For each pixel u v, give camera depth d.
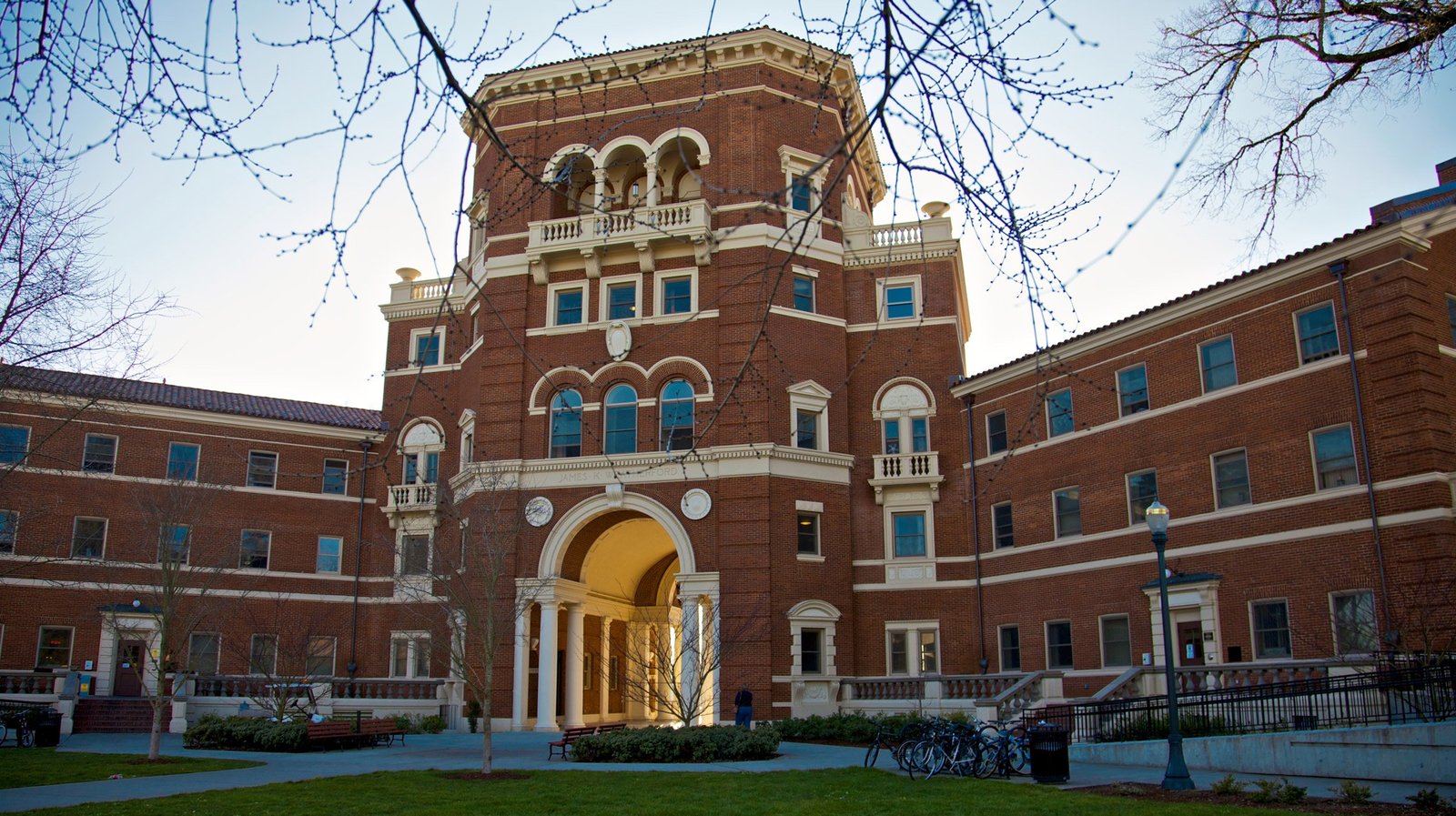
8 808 16.84
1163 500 32.91
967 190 8.02
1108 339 35.41
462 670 26.91
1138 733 25.53
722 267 40.06
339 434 47.69
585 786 20.00
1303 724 23.17
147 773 22.52
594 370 40.44
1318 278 29.34
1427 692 21.78
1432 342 27.14
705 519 38.00
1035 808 16.44
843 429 40.72
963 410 41.19
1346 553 27.50
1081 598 35.19
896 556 40.44
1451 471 26.08
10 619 40.22
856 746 30.72
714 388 39.09
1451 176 31.98
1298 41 16.52
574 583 39.75
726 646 34.81
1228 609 30.30
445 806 17.14
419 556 45.72
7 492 39.12
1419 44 15.58
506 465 39.47
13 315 17.47
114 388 25.84
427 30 6.71
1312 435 28.97
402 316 49.25
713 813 16.34
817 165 6.54
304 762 25.34
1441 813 15.51
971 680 35.09
